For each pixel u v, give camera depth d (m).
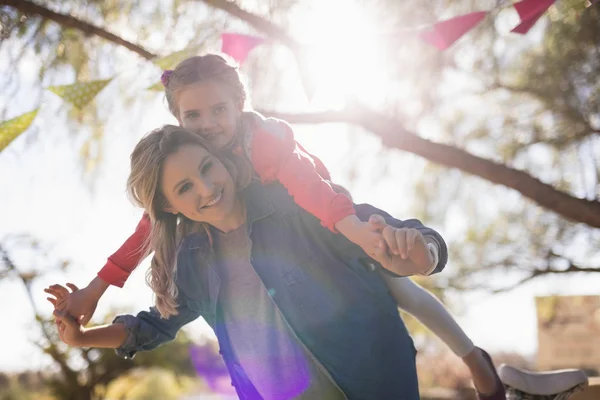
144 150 2.04
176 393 14.58
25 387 13.71
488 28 4.69
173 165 2.00
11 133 2.20
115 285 2.26
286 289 2.08
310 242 2.08
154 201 2.09
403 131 4.54
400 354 2.10
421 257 1.75
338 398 2.13
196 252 2.25
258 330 2.20
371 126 4.52
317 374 2.14
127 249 2.26
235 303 2.22
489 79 5.23
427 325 2.51
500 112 5.57
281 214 2.09
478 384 2.62
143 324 2.35
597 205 4.50
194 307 2.33
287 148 2.02
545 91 5.18
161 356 13.64
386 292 2.16
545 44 5.09
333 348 2.06
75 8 3.97
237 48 2.70
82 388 13.07
